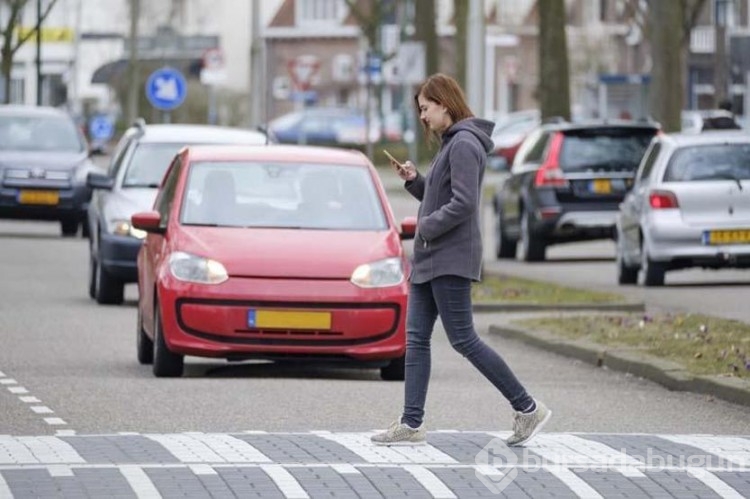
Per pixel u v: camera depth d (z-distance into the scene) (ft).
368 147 338.34
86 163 236.22
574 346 119.85
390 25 554.87
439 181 76.84
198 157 114.21
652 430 87.04
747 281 185.88
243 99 526.57
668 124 241.96
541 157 213.46
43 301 157.48
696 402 97.96
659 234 172.35
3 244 227.81
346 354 104.06
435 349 126.93
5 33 333.83
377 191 112.78
